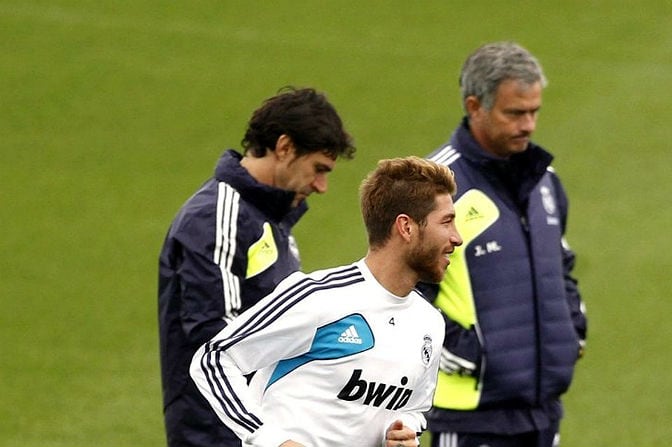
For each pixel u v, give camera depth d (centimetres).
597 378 3959
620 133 6291
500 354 2458
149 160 5881
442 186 1789
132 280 4612
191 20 7869
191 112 6488
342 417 1806
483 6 8300
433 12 8169
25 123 6281
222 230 2155
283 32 7725
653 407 3753
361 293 1797
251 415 1772
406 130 6288
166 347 2230
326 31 7769
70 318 4269
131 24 7744
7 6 7956
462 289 2452
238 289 2147
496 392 2469
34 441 3416
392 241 1792
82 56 7194
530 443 2545
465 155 2498
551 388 2506
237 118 6431
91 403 3662
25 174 5675
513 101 2442
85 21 7750
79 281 4591
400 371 1816
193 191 5547
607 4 8319
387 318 1809
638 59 7394
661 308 4469
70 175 5678
